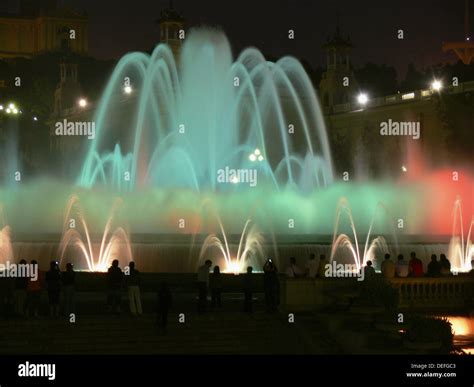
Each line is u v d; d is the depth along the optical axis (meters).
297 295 30.75
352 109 95.75
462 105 79.38
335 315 28.91
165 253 41.25
